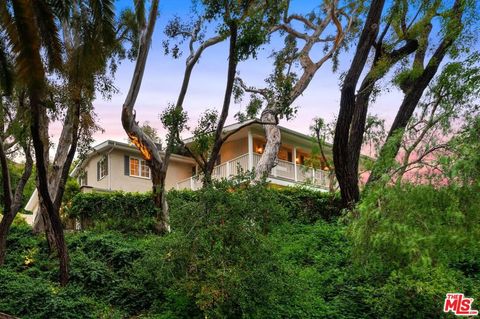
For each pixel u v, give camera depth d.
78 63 10.95
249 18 12.73
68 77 10.90
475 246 5.79
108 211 17.78
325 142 19.98
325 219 15.83
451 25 13.30
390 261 6.18
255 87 16.16
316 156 20.77
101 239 12.19
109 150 23.77
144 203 17.38
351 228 6.38
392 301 7.50
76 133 10.88
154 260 7.86
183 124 12.84
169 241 7.85
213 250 7.61
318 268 9.96
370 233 5.96
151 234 14.93
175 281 7.64
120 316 8.40
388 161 6.79
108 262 10.97
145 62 13.70
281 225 8.44
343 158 13.66
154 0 13.30
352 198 13.77
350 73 13.45
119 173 24.06
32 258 11.93
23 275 10.17
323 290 8.83
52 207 10.03
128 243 12.67
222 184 8.05
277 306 7.74
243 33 12.17
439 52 14.31
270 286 7.34
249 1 12.55
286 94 14.26
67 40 13.56
